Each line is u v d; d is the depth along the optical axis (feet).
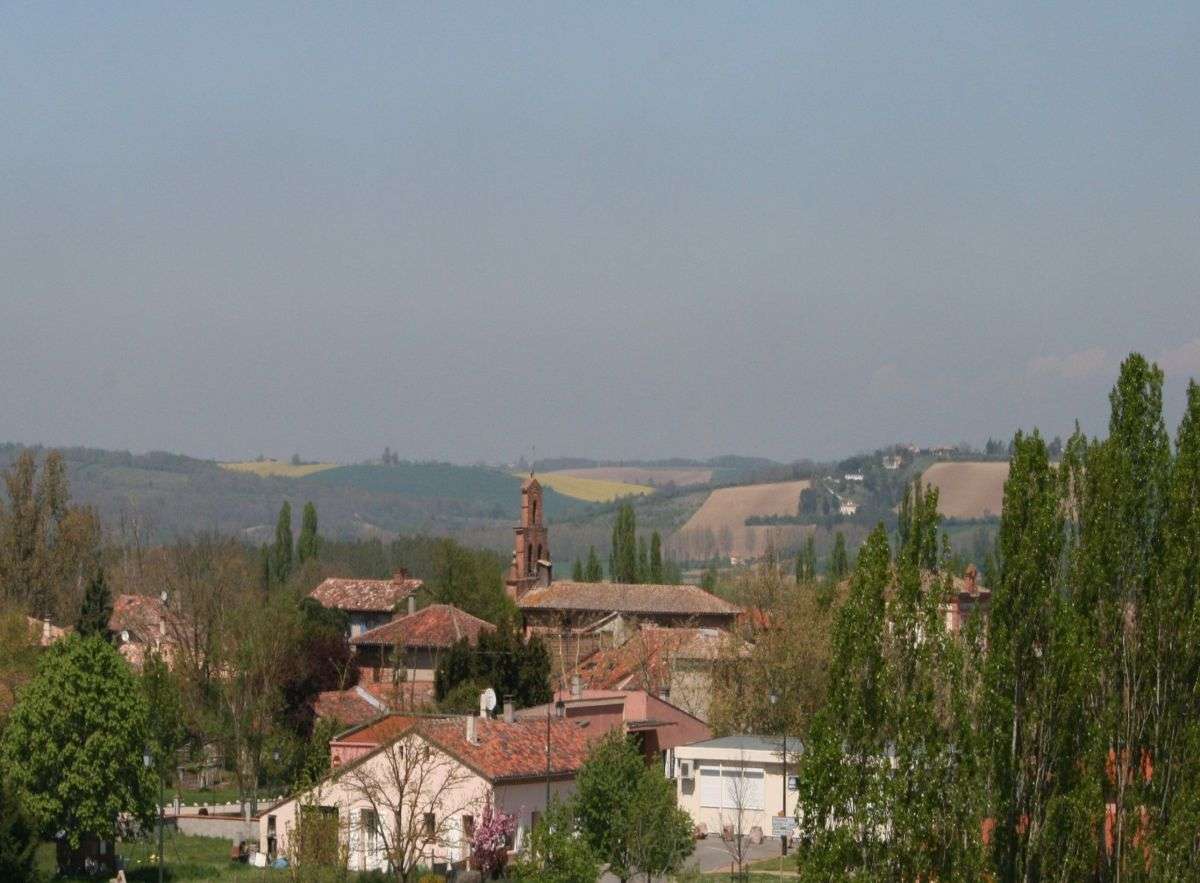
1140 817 244.83
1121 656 249.75
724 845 433.48
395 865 368.68
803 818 238.89
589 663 648.79
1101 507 251.19
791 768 449.89
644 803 357.61
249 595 621.31
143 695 460.14
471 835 384.68
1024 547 244.42
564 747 425.28
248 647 552.41
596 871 344.69
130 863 435.53
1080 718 239.71
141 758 442.50
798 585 570.87
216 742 584.40
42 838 433.89
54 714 431.84
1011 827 237.25
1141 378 259.19
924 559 244.42
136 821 460.14
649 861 356.18
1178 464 254.27
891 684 236.43
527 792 402.93
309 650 595.88
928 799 233.76
